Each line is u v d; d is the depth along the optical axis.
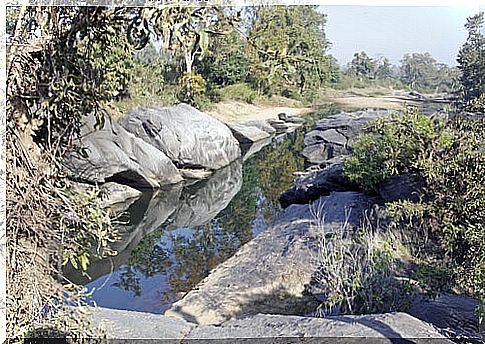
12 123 2.09
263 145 18.88
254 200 11.44
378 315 3.84
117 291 6.37
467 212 4.29
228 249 8.09
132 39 1.96
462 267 4.02
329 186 9.27
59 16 2.16
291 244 6.80
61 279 2.40
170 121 13.92
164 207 10.96
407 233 5.29
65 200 2.23
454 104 5.99
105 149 10.25
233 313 5.32
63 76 2.23
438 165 5.27
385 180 7.37
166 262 7.53
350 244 5.53
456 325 3.66
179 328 3.70
